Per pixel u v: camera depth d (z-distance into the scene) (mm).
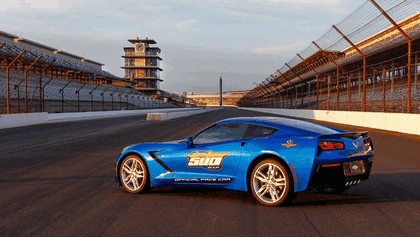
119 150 13383
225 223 4832
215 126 6223
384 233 4383
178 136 19156
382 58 32219
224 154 5875
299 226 4672
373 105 30484
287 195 5426
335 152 5289
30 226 4805
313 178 5281
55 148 14219
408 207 5512
